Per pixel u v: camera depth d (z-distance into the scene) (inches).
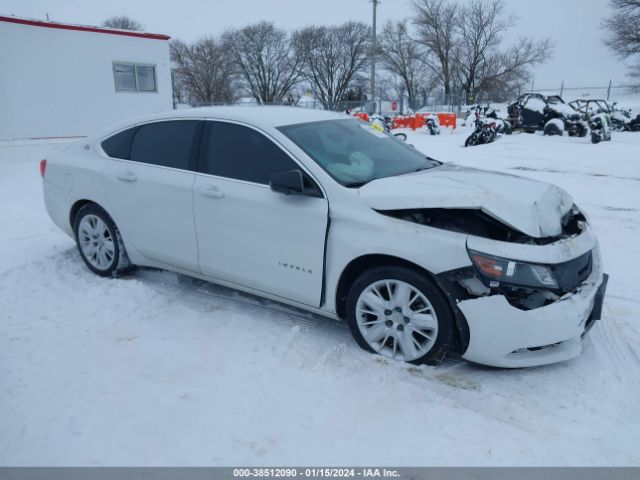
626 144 662.5
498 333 120.3
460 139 864.9
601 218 285.7
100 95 620.1
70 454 103.9
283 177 136.8
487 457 103.5
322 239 138.2
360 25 2228.1
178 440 107.8
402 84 2303.2
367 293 135.9
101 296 175.9
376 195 133.6
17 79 550.9
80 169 189.0
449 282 122.4
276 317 161.6
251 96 2265.0
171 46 2113.7
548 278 119.2
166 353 140.4
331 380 128.1
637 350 142.5
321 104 1712.6
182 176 163.8
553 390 124.8
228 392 123.5
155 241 173.2
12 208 309.0
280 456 103.8
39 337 149.0
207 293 179.5
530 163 496.4
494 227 125.7
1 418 114.4
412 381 127.5
